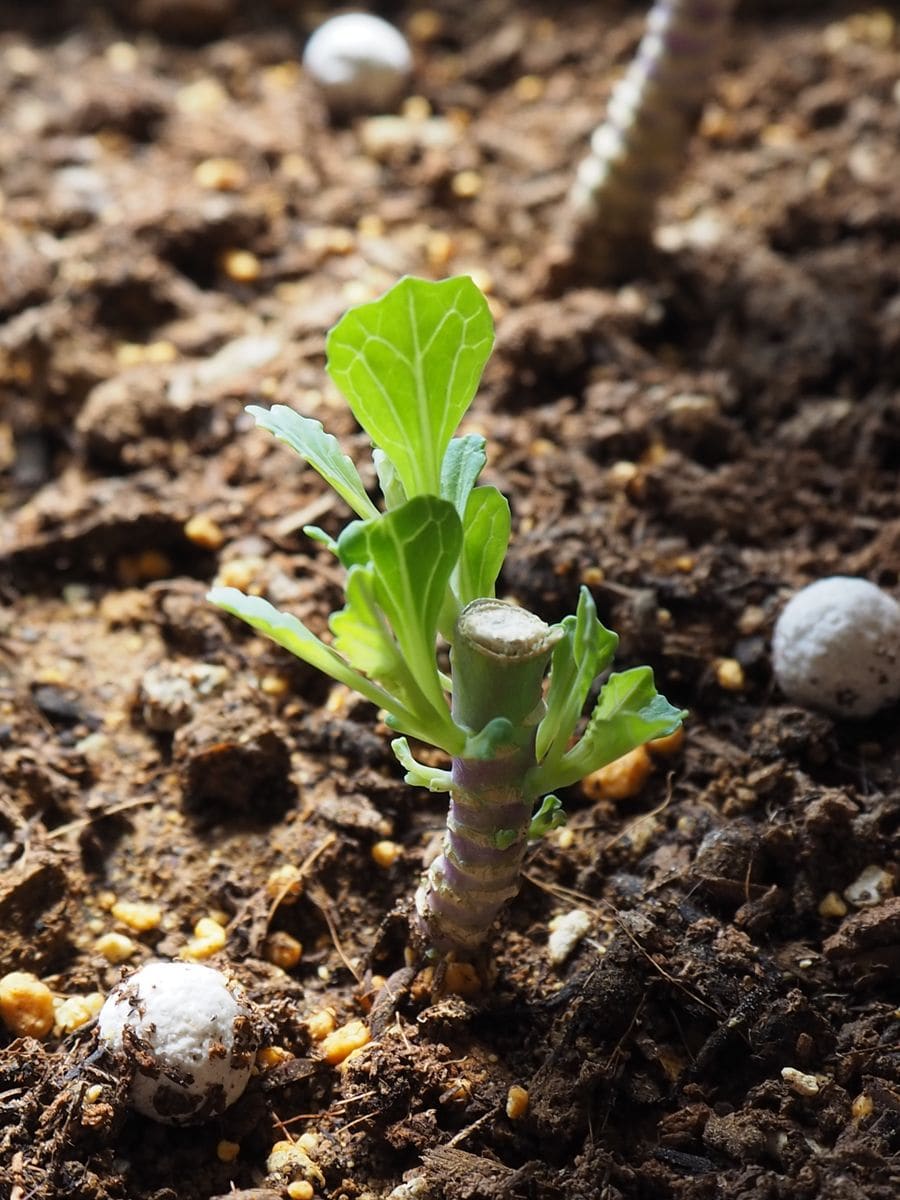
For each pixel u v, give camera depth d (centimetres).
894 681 16
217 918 16
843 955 15
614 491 19
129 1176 14
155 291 22
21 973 15
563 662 13
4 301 22
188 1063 13
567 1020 14
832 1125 14
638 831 16
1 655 18
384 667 13
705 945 15
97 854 16
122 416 20
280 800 17
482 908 14
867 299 22
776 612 18
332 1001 15
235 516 19
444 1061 14
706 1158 14
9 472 20
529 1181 14
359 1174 14
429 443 13
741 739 17
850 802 16
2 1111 14
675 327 22
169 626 18
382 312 12
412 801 17
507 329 21
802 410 20
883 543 18
